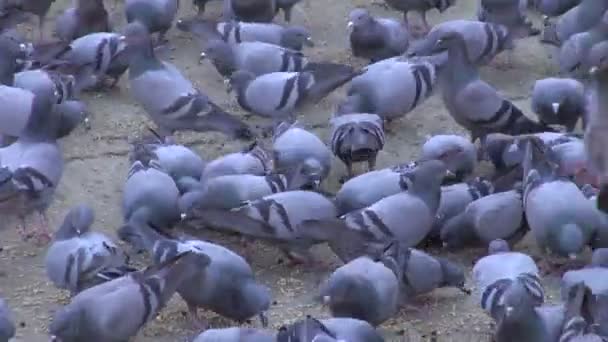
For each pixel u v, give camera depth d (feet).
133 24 57.72
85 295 40.73
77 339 40.19
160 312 45.60
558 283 47.47
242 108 59.47
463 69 56.13
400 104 56.90
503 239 48.32
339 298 41.86
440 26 63.16
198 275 42.73
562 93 56.75
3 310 42.06
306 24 71.41
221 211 46.83
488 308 42.39
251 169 50.93
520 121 56.03
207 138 59.06
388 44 63.52
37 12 67.36
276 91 56.90
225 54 61.05
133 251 49.55
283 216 46.78
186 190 50.11
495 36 63.16
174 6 67.10
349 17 67.36
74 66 60.13
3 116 54.39
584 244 46.57
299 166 49.90
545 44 69.00
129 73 57.31
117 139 59.06
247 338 38.88
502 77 65.67
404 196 46.88
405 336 44.32
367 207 47.44
